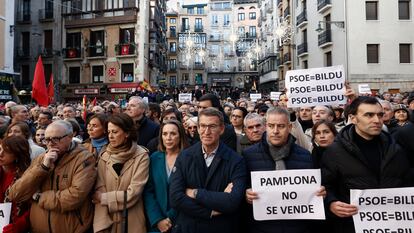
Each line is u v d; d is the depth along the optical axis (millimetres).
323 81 5668
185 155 3744
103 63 31250
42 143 6059
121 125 4051
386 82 25109
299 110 6789
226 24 65250
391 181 3230
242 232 3783
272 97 13844
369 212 3215
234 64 64312
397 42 25328
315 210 3355
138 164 4039
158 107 7988
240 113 6449
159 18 40938
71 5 32375
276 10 45156
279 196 3420
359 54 25156
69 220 3766
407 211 3172
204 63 63031
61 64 32531
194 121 5816
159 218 3971
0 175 4043
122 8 30656
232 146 5371
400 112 7285
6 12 23141
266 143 3705
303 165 3555
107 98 30656
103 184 3973
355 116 3363
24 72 33688
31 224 3830
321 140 4531
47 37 33281
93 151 4824
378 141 3381
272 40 47844
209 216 3404
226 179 3559
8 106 8750
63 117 8586
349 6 25281
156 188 4113
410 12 25531
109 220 3848
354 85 24969
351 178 3316
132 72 30688
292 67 36062
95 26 31656
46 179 3805
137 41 30359
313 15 30859
